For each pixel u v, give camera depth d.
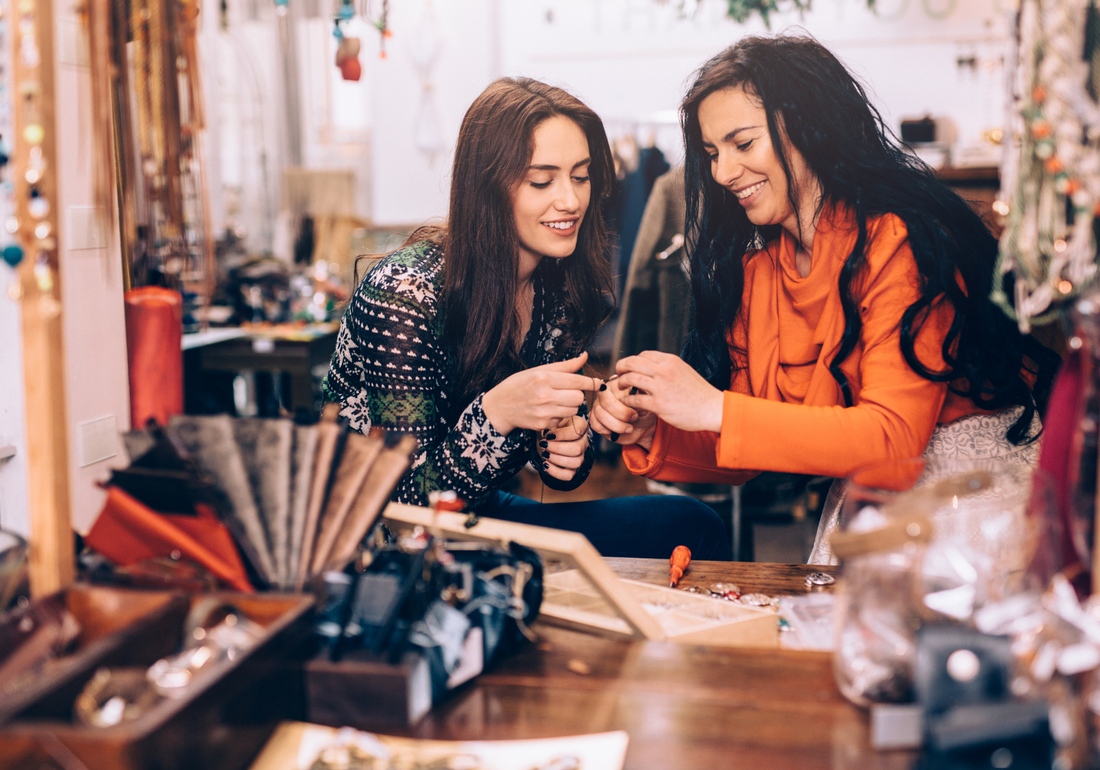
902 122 4.57
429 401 1.38
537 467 1.48
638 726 0.69
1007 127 0.75
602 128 1.39
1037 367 1.35
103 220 0.92
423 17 5.62
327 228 5.23
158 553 0.80
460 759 0.65
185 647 0.68
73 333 1.59
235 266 4.42
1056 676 0.61
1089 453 0.72
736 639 0.88
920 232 1.21
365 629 0.76
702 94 1.30
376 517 0.83
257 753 0.65
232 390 4.05
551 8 5.38
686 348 1.56
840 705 0.72
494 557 0.82
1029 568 0.67
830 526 1.40
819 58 1.26
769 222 1.35
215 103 5.31
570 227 1.35
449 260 1.37
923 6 4.75
